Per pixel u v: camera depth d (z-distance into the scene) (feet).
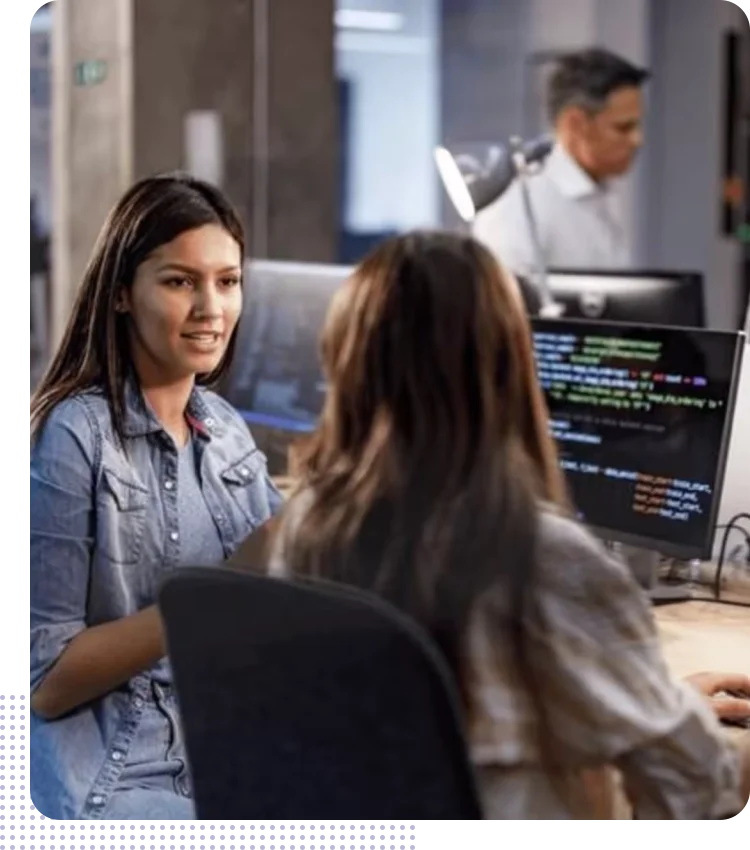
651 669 4.93
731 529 7.25
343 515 4.92
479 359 5.05
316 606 4.42
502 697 4.73
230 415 6.57
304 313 8.16
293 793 4.68
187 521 6.19
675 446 7.04
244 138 15.62
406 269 5.12
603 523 7.23
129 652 5.97
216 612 4.62
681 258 21.03
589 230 12.18
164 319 6.26
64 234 14.26
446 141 10.62
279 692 4.58
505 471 4.91
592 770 4.85
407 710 4.37
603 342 7.32
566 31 21.83
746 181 21.22
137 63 14.85
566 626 4.80
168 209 6.26
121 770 6.08
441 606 4.77
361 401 5.09
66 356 6.28
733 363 6.89
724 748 5.09
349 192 23.27
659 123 21.11
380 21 23.04
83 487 6.06
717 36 21.02
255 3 15.48
